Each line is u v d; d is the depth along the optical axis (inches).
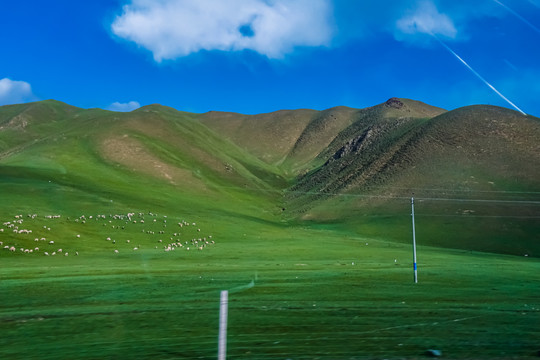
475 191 5073.8
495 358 524.4
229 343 608.4
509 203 4655.5
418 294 1077.8
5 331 681.0
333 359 524.7
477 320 762.8
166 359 536.1
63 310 861.2
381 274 1546.5
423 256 2591.0
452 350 562.6
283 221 5270.7
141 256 2218.3
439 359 520.4
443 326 713.6
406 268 1813.5
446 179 5457.7
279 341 618.8
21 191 3713.1
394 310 859.4
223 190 6540.4
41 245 2331.4
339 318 778.2
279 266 1823.3
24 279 1307.8
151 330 693.3
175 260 2066.9
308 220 5177.2
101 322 749.3
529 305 923.4
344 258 2333.9
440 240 3828.7
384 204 5221.5
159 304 928.3
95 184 4771.2
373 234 4156.0
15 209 3065.9
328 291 1119.0
